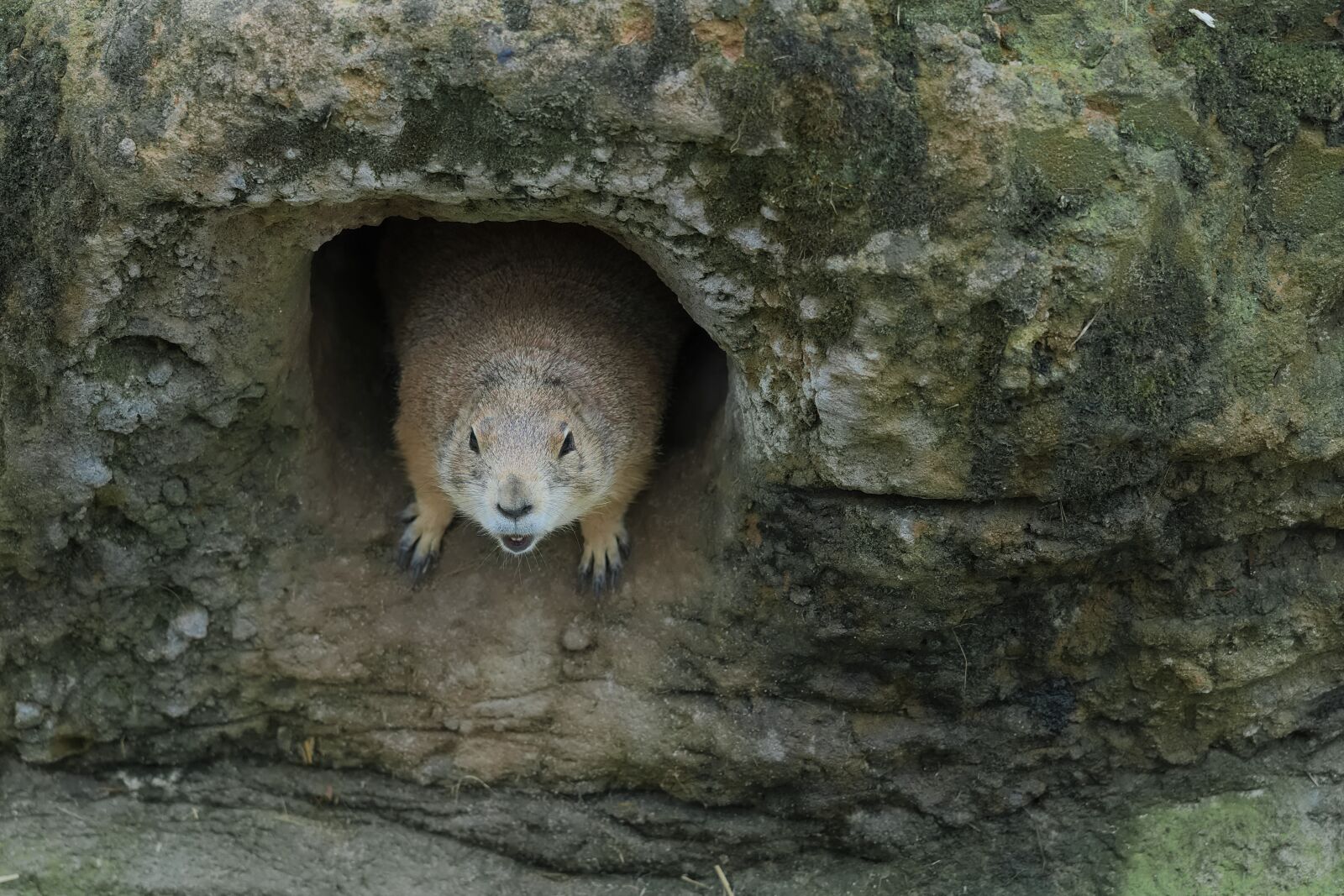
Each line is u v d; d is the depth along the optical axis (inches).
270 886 354.9
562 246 376.5
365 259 409.7
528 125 266.5
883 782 349.4
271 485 346.6
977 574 306.2
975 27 266.8
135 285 295.6
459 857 361.7
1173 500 304.7
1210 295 279.9
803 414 297.9
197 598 346.6
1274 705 343.0
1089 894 350.6
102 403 310.5
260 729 363.6
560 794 361.1
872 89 261.7
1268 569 324.5
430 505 361.1
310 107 267.3
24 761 363.3
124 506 327.6
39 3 294.0
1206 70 276.7
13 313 300.0
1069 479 289.4
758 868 361.7
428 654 356.5
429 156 272.4
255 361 316.8
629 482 358.0
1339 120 279.1
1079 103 268.1
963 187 265.0
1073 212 268.8
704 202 274.1
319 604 355.3
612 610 355.9
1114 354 278.7
